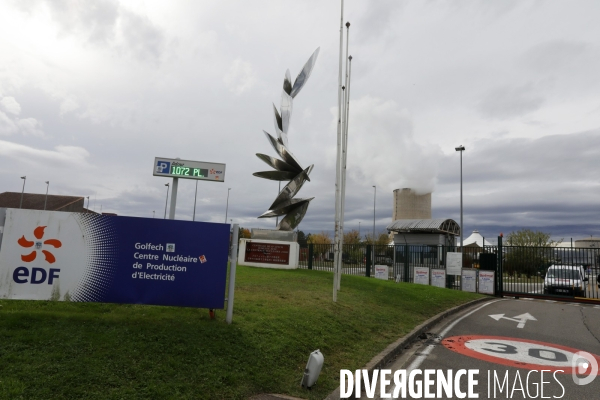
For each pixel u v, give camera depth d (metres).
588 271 19.98
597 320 12.33
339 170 12.29
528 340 9.20
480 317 12.57
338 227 12.39
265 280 12.73
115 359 4.95
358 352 7.34
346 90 14.77
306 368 5.49
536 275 21.66
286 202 19.77
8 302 6.82
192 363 5.27
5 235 6.45
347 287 13.59
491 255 20.39
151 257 6.80
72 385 4.31
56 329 5.52
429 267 21.97
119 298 6.68
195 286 6.86
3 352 4.73
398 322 10.24
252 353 5.98
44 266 6.50
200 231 6.96
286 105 20.70
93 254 6.65
